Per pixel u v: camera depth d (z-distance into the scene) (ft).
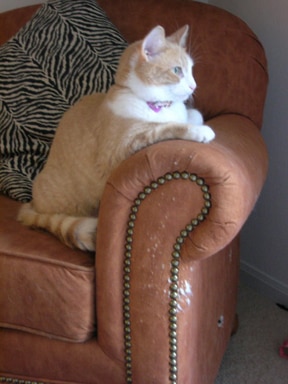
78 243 3.55
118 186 3.22
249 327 5.28
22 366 3.82
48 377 3.80
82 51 4.95
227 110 4.76
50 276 3.45
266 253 5.79
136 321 3.42
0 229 3.89
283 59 5.16
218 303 4.16
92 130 3.99
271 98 5.37
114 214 3.27
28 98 4.98
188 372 3.55
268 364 4.76
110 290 3.42
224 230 3.04
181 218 3.13
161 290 3.30
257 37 5.10
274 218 5.60
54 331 3.58
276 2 5.11
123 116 3.80
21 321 3.64
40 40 5.06
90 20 5.01
